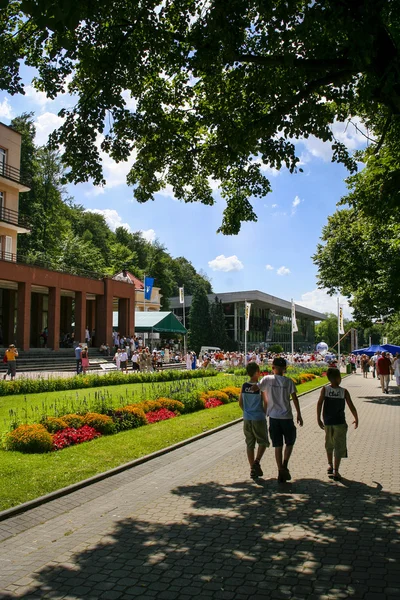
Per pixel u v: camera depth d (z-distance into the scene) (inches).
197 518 236.2
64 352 1430.9
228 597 157.8
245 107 372.8
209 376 1296.8
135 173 442.9
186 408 612.4
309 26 252.8
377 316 932.6
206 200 475.2
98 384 930.1
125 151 395.2
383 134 384.2
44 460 331.9
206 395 692.1
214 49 307.0
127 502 264.7
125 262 3474.4
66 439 387.9
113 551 197.2
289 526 223.1
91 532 219.6
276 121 346.0
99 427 437.1
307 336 4606.3
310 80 328.2
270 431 305.3
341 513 240.7
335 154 410.6
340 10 243.0
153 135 400.5
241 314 3201.3
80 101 357.7
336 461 307.4
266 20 271.9
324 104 363.3
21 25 340.8
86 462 335.3
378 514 238.5
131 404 547.8
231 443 435.5
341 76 307.0
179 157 421.1
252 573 175.0
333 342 5452.8
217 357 1763.0
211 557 189.6
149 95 393.4
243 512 244.2
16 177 1526.8
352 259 880.9
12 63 341.7
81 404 526.0
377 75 260.8
